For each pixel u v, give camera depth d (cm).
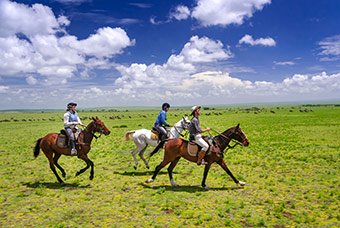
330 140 2042
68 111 934
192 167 1231
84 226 561
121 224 572
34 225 569
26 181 984
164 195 784
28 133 3628
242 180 960
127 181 970
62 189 866
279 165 1220
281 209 648
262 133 2806
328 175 1003
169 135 1081
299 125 3681
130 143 2259
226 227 556
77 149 923
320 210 652
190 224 572
